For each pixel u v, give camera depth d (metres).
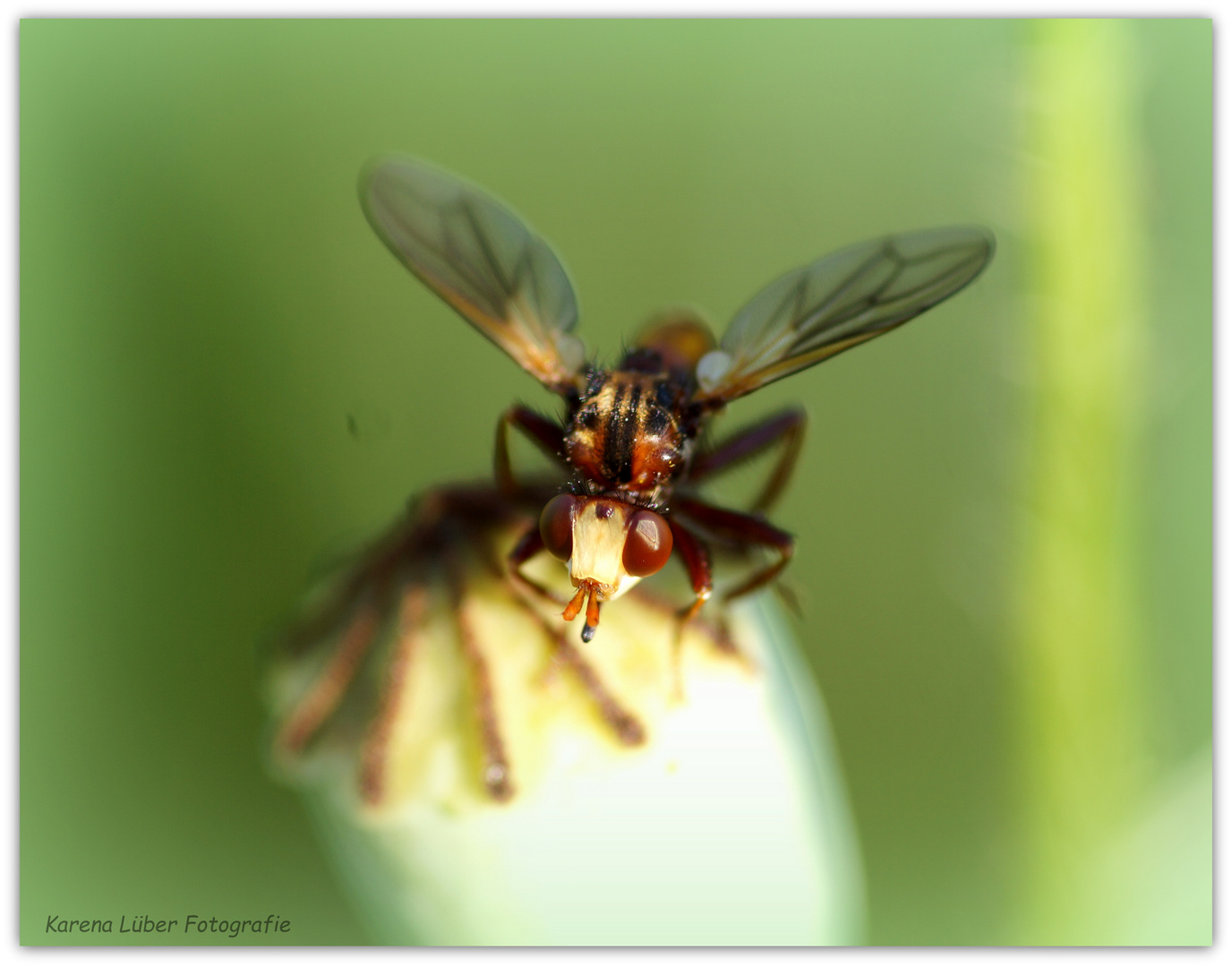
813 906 0.08
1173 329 0.08
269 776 0.09
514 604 0.08
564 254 0.10
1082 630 0.08
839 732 0.09
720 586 0.08
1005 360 0.08
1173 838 0.08
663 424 0.08
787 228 0.10
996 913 0.09
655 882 0.08
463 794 0.08
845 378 0.10
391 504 0.09
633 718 0.08
